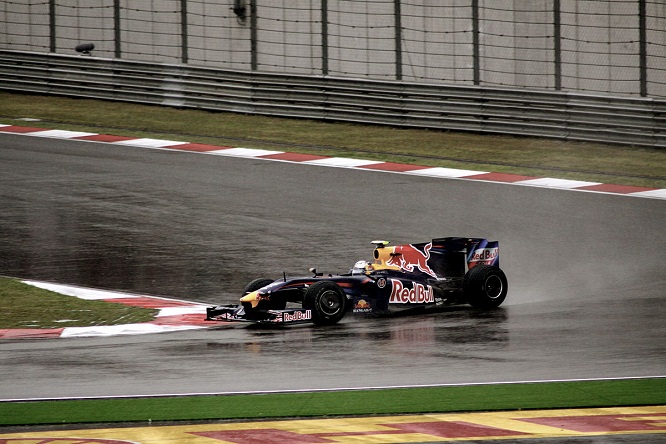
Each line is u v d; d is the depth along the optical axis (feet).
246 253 184.85
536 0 297.53
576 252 179.42
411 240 189.16
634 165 245.04
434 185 231.09
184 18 317.63
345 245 187.21
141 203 221.46
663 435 89.45
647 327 133.18
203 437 90.63
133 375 114.21
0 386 110.52
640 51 266.57
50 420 96.89
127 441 89.97
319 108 299.17
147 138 282.97
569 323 136.98
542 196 219.20
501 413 97.09
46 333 139.95
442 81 312.50
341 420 95.30
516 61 302.04
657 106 256.93
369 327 139.33
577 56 295.89
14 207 220.23
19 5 363.76
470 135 281.33
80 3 358.64
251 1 329.31
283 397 103.55
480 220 201.46
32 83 335.47
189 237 196.24
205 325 143.84
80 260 184.14
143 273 175.42
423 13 313.32
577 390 104.63
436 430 91.66
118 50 326.65
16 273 176.86
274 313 137.59
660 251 178.40
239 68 341.00
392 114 290.35
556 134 270.87
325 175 242.58
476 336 130.82
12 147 273.33
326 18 300.20
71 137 284.41
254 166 252.42
